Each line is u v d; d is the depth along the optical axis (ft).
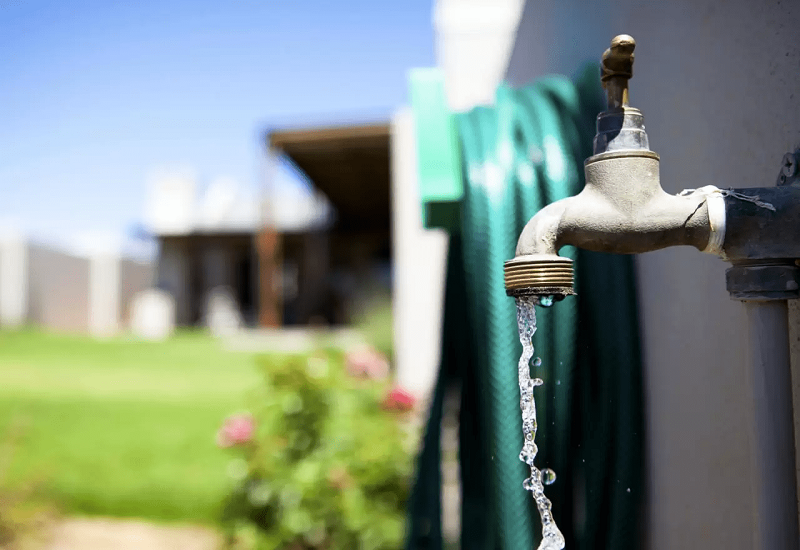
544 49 9.65
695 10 4.72
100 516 14.01
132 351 47.34
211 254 77.92
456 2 15.46
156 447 19.29
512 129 6.05
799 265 3.36
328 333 59.47
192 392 29.89
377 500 10.68
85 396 28.22
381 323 38.24
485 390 5.37
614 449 5.58
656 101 5.54
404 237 17.62
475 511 7.02
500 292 5.28
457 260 6.97
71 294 77.30
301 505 10.45
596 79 6.90
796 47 3.46
